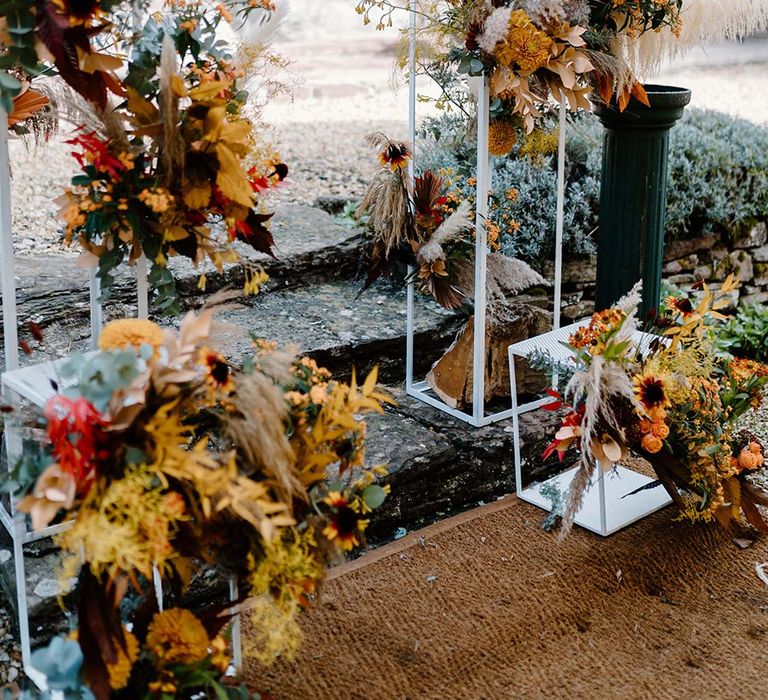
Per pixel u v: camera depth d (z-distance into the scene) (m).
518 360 3.73
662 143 3.86
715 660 2.69
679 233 5.07
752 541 3.25
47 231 4.45
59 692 2.13
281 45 8.94
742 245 5.27
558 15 3.05
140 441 1.99
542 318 3.82
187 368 2.07
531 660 2.67
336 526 2.13
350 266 4.48
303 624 2.76
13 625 2.71
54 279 3.85
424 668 2.62
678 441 3.06
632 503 3.37
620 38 3.40
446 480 3.41
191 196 2.28
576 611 2.87
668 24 3.37
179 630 2.07
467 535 3.21
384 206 3.47
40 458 2.00
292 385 2.27
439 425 3.58
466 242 3.51
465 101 3.56
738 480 3.17
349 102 7.30
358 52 8.88
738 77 8.72
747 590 3.00
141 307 2.52
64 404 1.90
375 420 3.59
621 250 3.98
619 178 3.90
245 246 4.29
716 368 3.30
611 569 3.05
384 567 3.03
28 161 5.28
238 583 2.33
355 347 3.84
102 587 2.03
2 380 2.36
